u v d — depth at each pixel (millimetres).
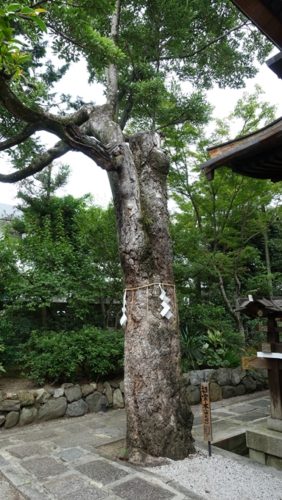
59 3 3115
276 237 11422
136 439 3408
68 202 8867
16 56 2139
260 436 3918
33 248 7008
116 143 3783
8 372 6164
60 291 6363
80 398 5406
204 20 7086
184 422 3545
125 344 3650
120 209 3797
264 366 4137
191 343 7066
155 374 3457
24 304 6383
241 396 6949
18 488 2893
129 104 6715
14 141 3969
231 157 2791
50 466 3326
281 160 2889
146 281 3637
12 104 3375
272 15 2354
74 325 7125
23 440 4172
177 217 9023
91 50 4004
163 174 4016
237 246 9234
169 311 3631
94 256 7176
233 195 8391
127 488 2840
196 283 8672
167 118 6727
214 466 3262
